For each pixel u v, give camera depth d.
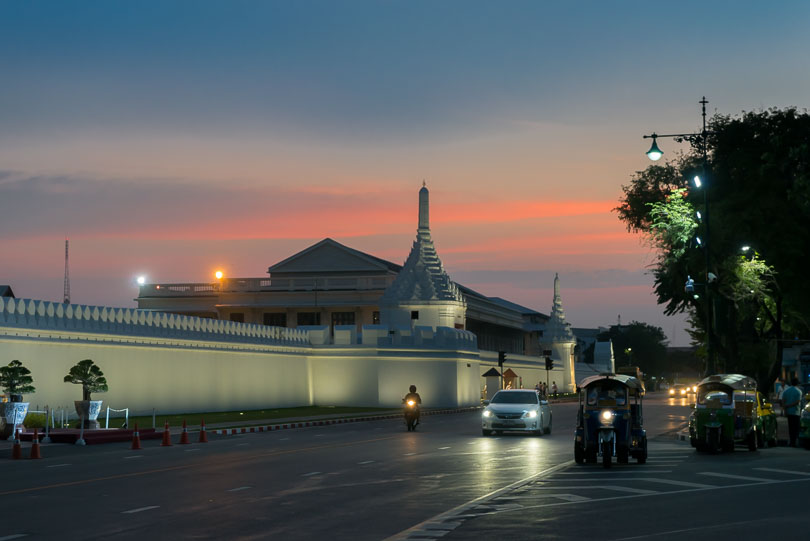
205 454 27.77
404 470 22.56
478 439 35.69
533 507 15.65
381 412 62.56
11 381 34.81
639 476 20.78
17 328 42.94
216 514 14.98
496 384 94.25
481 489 18.50
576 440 23.84
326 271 112.88
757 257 46.84
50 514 14.96
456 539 12.53
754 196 47.59
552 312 135.50
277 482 19.80
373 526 13.75
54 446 31.77
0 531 13.23
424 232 88.38
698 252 46.06
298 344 71.06
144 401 52.09
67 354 46.38
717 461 24.92
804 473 21.39
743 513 14.82
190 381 56.56
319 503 16.36
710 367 39.03
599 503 16.14
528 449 29.89
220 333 60.38
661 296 50.31
